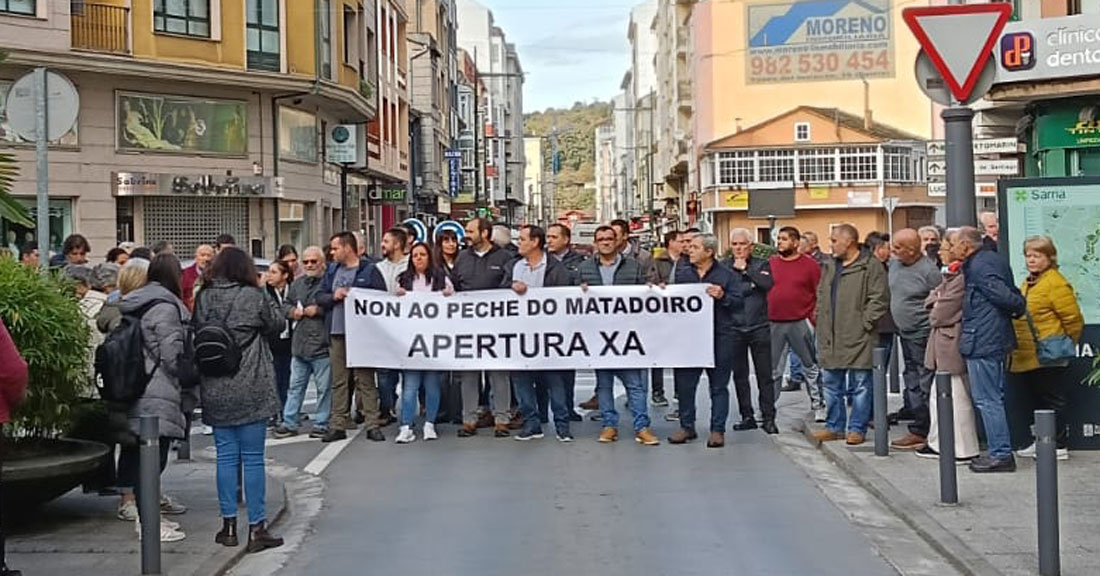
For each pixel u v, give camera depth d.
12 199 9.34
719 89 66.62
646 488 10.45
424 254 13.06
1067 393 11.19
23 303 8.39
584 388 18.31
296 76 33.84
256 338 8.36
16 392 6.76
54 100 11.59
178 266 8.81
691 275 12.77
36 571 7.63
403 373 13.09
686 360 12.62
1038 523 7.23
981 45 9.91
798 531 8.82
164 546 8.34
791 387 17.61
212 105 32.22
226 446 8.36
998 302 10.16
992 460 10.47
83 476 8.73
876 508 9.57
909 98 64.75
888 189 63.19
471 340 12.97
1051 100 22.55
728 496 10.09
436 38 68.06
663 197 93.12
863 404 12.03
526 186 170.25
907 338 11.83
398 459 12.08
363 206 46.75
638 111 120.69
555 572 7.74
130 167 30.27
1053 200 11.14
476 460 11.93
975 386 10.45
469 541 8.66
